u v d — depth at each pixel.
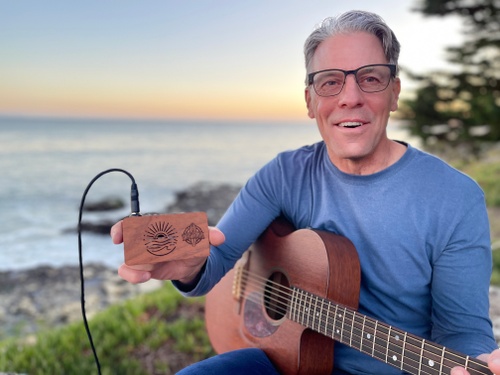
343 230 0.69
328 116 0.68
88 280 3.45
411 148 0.67
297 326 0.70
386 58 0.66
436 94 4.20
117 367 1.26
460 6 4.05
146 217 0.55
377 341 0.58
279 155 0.80
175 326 1.46
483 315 0.62
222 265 0.76
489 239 0.63
